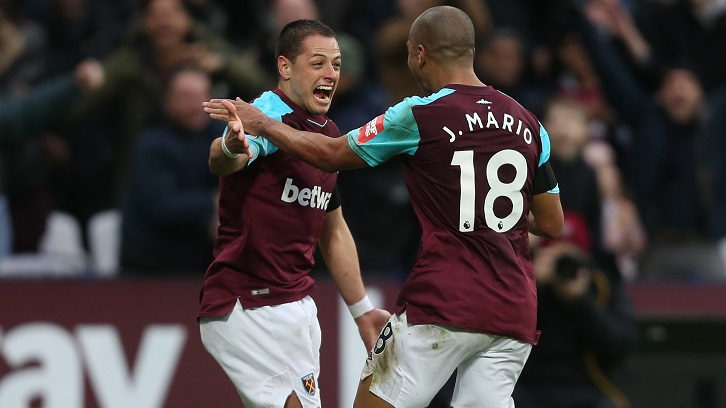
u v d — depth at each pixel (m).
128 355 28.45
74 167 34.31
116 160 34.28
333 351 28.55
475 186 17.86
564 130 28.64
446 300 17.81
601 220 28.92
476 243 17.88
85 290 28.48
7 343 28.08
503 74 32.28
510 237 18.08
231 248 18.59
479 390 18.31
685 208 34.62
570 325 26.08
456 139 17.84
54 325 28.30
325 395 28.44
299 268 18.95
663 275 33.88
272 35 34.28
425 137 17.86
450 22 18.33
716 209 35.09
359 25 36.81
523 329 18.06
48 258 31.81
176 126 29.88
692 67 38.38
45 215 33.06
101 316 28.47
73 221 34.00
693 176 34.81
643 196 35.16
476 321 17.75
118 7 36.88
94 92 32.44
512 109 18.27
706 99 37.28
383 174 29.30
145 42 33.09
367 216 29.20
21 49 35.94
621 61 37.84
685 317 30.28
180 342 28.62
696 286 30.75
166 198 29.28
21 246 32.72
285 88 18.75
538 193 18.75
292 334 18.69
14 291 28.25
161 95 32.47
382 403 18.48
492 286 17.84
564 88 36.66
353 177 29.23
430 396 18.31
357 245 29.30
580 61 36.81
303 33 18.50
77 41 36.03
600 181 31.27
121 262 29.72
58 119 32.03
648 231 34.72
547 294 25.91
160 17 32.44
